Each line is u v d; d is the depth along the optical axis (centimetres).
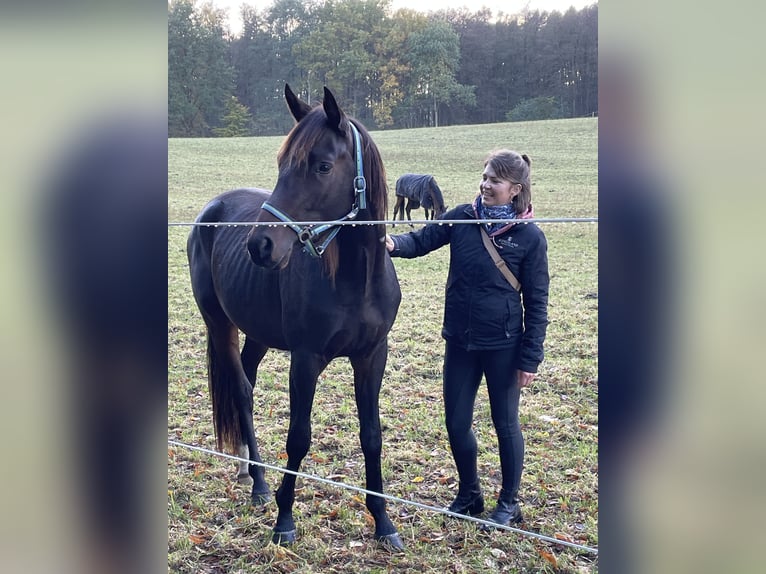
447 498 337
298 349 287
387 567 280
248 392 365
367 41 2320
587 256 917
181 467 383
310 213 265
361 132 275
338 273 273
